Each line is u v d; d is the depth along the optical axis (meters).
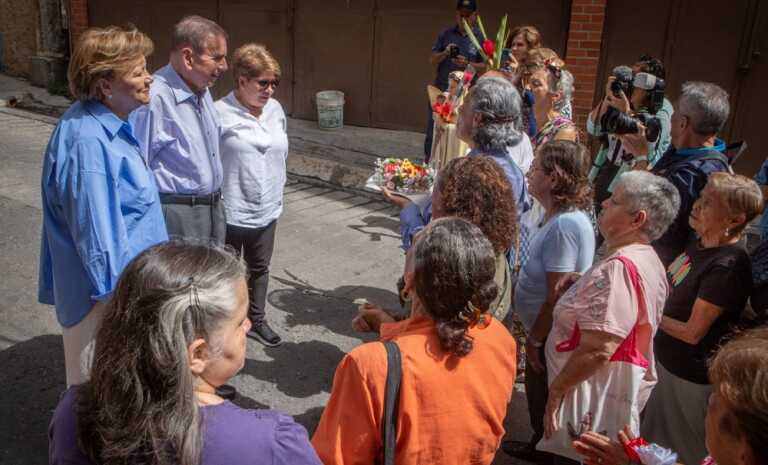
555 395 2.50
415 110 9.23
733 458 1.25
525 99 4.50
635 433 2.45
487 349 1.83
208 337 1.32
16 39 13.20
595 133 4.66
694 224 2.81
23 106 11.53
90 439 1.27
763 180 4.10
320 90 9.73
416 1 8.76
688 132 3.31
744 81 6.91
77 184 2.51
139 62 2.64
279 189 4.12
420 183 3.30
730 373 1.23
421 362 1.72
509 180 2.68
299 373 4.02
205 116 3.52
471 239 1.76
